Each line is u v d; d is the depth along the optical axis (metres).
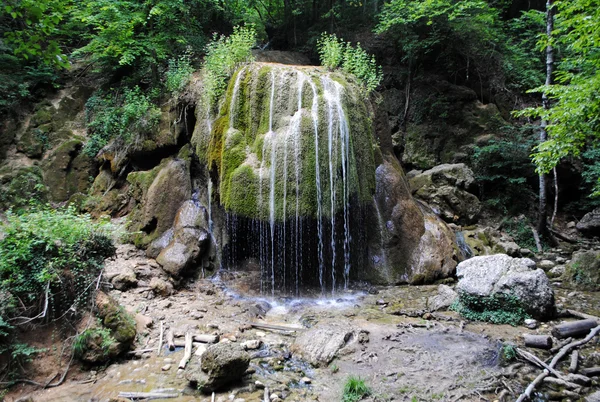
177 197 9.30
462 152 12.29
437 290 8.01
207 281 8.27
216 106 9.04
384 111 10.51
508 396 4.45
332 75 8.90
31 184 10.71
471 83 13.32
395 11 12.03
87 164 11.22
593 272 7.93
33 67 11.97
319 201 7.48
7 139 11.14
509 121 12.89
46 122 11.61
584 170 11.48
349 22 14.12
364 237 8.73
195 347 5.60
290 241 7.59
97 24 11.04
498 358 5.26
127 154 10.41
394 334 6.00
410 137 12.63
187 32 12.00
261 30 16.64
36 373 4.88
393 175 9.49
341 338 5.72
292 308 7.14
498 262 6.92
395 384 4.70
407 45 12.32
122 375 4.96
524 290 6.41
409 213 9.22
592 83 5.62
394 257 8.79
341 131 7.89
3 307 4.93
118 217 9.96
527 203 11.62
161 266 8.11
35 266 5.23
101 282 5.84
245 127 8.32
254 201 7.64
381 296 7.77
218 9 13.18
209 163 8.47
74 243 5.57
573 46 6.01
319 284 8.03
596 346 5.47
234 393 4.56
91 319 5.33
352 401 4.38
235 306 7.14
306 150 7.54
